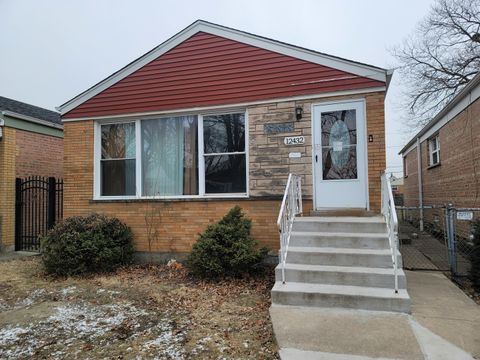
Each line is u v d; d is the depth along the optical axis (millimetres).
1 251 9781
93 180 8375
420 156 14953
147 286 6086
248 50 7477
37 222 10539
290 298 4703
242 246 6125
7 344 3957
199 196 7703
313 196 6934
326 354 3381
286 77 7227
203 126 7832
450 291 5215
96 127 8469
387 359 3270
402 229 13930
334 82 6953
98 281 6469
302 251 5473
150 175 8188
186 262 7191
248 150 7371
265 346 3711
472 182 9047
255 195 7242
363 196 6730
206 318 4551
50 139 11438
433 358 3258
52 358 3607
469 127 9195
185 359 3477
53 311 4996
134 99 8156
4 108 10414
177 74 7902
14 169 10188
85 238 7023
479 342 3553
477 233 5652
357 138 6812
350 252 5316
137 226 7938
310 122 7047
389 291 4629
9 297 5719
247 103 7414
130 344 3857
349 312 4398
